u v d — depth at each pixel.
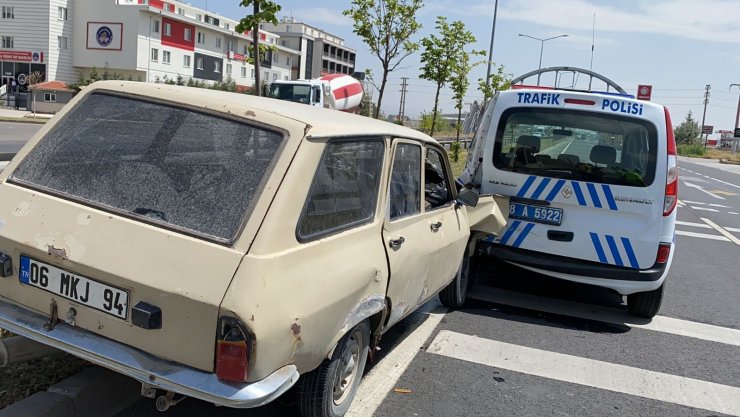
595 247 5.97
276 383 2.67
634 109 5.86
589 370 4.95
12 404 3.20
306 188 2.94
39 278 2.94
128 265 2.73
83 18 59.38
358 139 3.45
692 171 39.94
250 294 2.58
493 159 6.35
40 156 3.28
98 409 3.47
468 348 5.20
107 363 2.74
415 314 6.00
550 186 6.08
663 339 5.84
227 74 71.06
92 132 3.31
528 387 4.54
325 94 23.33
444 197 5.21
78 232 2.89
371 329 3.85
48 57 58.34
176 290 2.62
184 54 63.88
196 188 2.94
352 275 3.21
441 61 21.95
